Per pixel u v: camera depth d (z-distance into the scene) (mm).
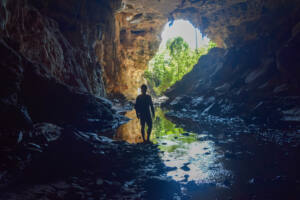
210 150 5844
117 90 26219
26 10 9492
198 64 29453
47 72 8492
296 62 12914
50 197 3117
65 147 5328
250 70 18391
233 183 3713
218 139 7133
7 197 2961
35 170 4082
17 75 5852
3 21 7172
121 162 4840
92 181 3777
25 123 5422
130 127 9711
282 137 6891
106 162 4789
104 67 23125
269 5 17328
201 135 7875
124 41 34031
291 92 12180
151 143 6746
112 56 24484
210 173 4195
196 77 28609
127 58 35406
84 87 12539
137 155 5379
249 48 20156
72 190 3365
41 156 4746
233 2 19859
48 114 7727
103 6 18766
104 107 10062
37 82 7746
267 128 8500
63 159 4715
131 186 3627
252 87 15469
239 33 21812
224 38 24094
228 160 4945
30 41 9188
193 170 4375
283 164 4531
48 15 13219
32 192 3201
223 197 3227
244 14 19984
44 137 5547
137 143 6715
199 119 12523
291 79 12945
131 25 33062
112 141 6711
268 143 6277
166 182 3570
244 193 3340
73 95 8734
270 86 14164
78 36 15109
